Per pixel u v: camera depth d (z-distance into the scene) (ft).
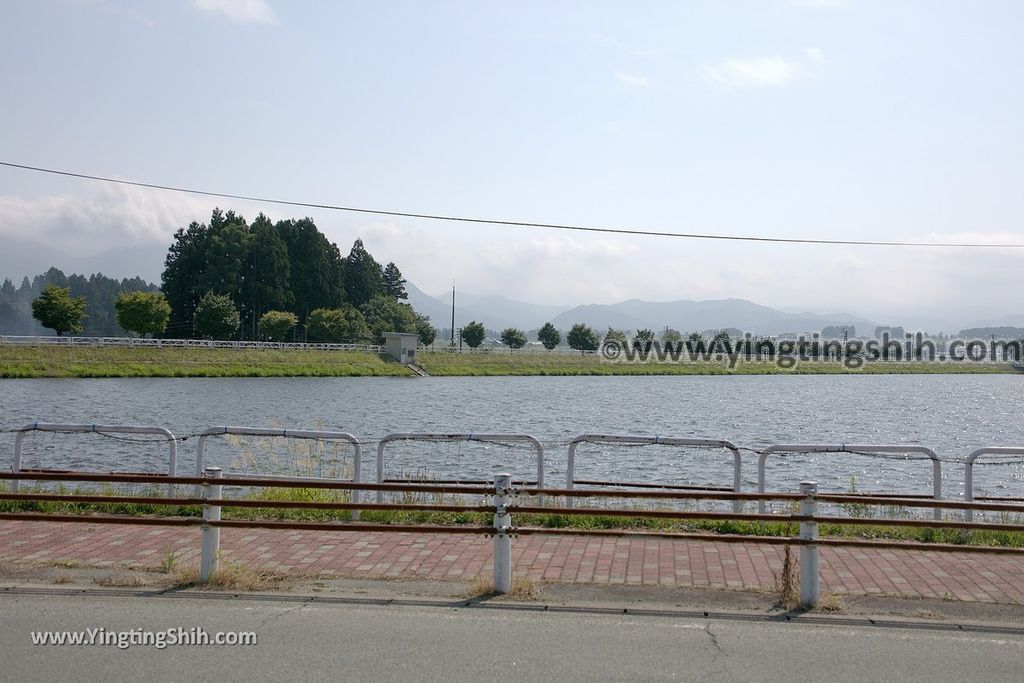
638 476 68.28
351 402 163.43
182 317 390.42
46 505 37.76
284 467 63.26
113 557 29.60
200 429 106.93
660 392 211.61
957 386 273.13
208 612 23.49
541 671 19.07
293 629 22.03
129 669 19.01
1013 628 22.89
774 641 21.49
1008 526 28.19
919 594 26.13
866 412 159.74
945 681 18.81
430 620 22.95
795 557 27.76
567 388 223.71
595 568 29.01
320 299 405.39
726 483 65.41
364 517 36.86
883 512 42.14
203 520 26.40
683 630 22.33
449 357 313.53
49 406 135.13
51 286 283.38
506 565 25.72
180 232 418.72
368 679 18.48
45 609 23.58
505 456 77.87
